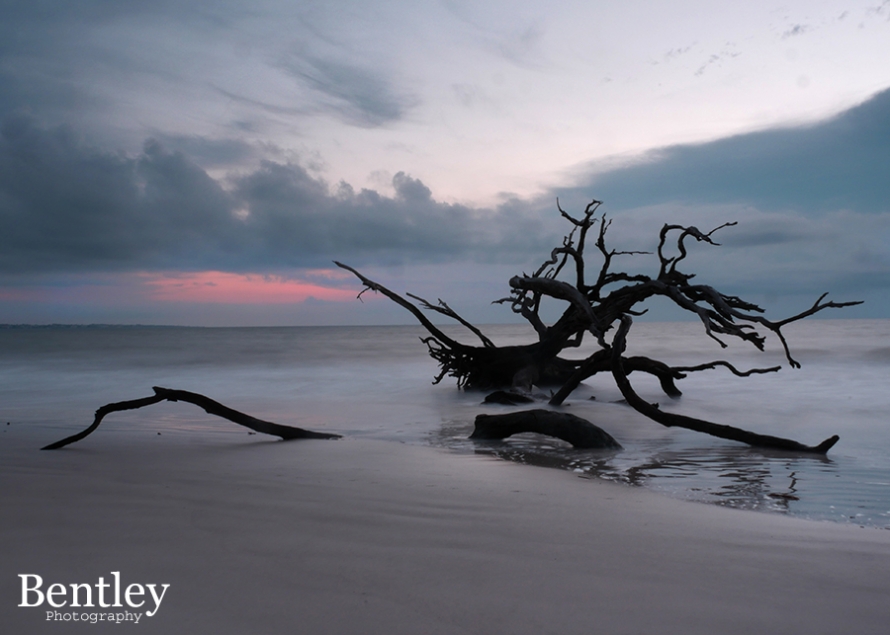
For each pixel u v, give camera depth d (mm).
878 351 29859
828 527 3822
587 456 6871
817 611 2402
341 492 4562
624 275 14133
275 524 3566
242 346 49219
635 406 8805
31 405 12734
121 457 6340
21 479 4930
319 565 2820
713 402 12633
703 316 12102
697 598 2510
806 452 7172
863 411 10961
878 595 2588
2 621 2152
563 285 11578
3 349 43281
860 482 5441
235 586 2525
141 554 2945
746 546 3322
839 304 10930
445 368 16328
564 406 12141
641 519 3932
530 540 3346
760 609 2410
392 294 15750
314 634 2076
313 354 35656
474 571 2785
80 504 4000
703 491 5035
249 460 6203
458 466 6000
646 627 2207
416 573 2734
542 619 2250
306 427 9406
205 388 17047
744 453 7105
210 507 3980
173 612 2250
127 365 27234
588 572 2811
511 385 15523
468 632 2119
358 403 13109
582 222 13891
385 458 6426
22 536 3225
